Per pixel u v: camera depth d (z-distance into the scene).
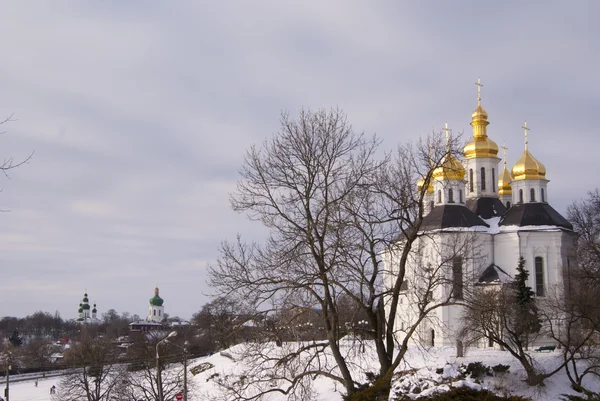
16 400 99.44
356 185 37.12
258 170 39.38
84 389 79.06
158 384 57.03
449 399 42.62
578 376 59.50
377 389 35.09
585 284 69.38
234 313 37.94
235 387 44.31
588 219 92.94
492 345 77.88
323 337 43.22
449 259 40.91
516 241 87.94
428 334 80.38
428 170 38.47
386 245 38.00
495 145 99.56
